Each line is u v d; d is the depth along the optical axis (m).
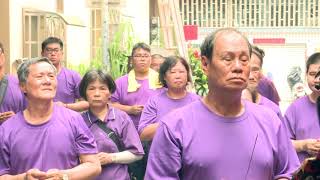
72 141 4.01
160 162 3.04
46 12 9.37
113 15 11.20
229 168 2.94
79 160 4.08
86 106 6.54
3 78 5.17
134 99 6.70
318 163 2.53
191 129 3.00
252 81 4.83
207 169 2.95
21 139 3.93
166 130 3.03
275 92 6.14
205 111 3.03
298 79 20.75
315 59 4.69
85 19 11.17
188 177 3.00
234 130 2.99
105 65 8.50
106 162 4.73
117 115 5.01
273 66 21.36
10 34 8.46
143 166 5.83
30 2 9.13
